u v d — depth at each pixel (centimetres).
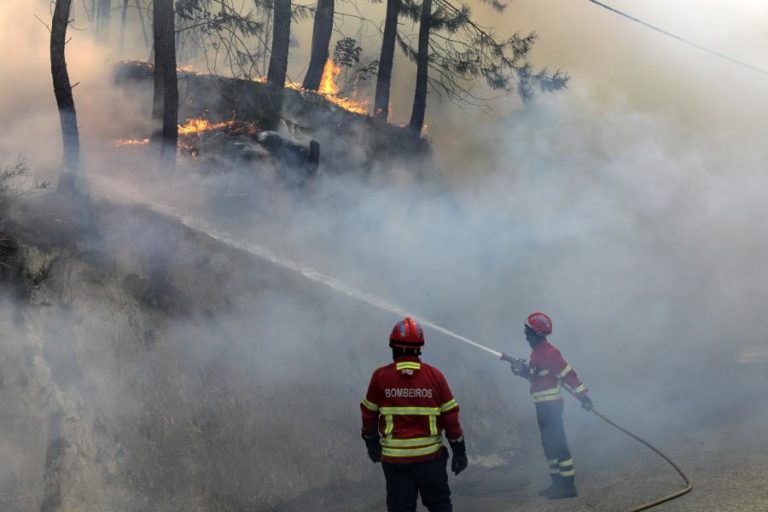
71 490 533
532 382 614
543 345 616
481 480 694
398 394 474
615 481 612
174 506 580
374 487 683
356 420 745
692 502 523
